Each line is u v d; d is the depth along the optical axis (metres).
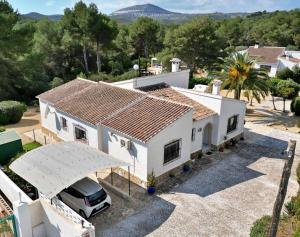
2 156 20.70
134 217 16.06
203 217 16.06
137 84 26.11
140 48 86.81
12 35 38.81
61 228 13.30
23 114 35.22
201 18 58.94
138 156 18.69
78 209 15.69
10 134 21.98
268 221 14.68
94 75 52.78
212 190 18.73
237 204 17.25
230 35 110.50
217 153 24.42
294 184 19.38
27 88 43.78
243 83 31.56
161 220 15.80
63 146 18.16
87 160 16.42
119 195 18.06
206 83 49.22
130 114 20.92
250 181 19.88
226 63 33.50
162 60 60.84
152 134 18.11
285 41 100.31
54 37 57.81
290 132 29.92
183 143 20.62
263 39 107.94
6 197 17.00
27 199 14.53
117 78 51.72
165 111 20.39
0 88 40.38
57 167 15.77
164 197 17.95
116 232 14.89
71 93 26.39
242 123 27.20
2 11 39.66
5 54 39.69
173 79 29.62
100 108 22.53
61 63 57.91
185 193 18.39
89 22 54.53
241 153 24.52
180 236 14.62
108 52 66.44
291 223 14.39
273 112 37.41
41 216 14.46
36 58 42.81
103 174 20.61
